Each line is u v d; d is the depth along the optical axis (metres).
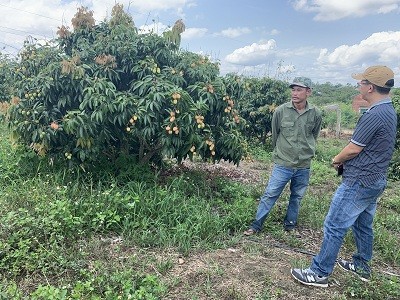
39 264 3.18
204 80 5.28
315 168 8.30
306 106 4.24
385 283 3.26
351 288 3.20
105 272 3.18
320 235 4.55
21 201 4.21
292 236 4.37
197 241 3.95
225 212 4.82
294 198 4.49
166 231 4.04
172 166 6.41
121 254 3.59
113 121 4.65
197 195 5.23
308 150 4.27
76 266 3.20
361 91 3.08
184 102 4.70
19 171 5.13
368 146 3.00
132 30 5.37
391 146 3.03
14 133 4.82
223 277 3.32
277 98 10.93
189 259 3.62
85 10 5.46
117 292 2.95
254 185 6.37
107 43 5.16
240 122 5.75
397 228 4.93
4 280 2.99
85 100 4.53
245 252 3.89
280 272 3.47
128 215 4.15
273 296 3.08
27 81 4.98
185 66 5.38
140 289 2.94
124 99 4.58
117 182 4.96
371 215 3.37
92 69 5.03
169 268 3.41
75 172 5.05
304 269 3.34
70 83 4.74
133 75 5.30
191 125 4.68
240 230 4.39
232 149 5.27
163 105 4.78
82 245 3.61
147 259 3.52
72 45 5.49
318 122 4.29
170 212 4.43
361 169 3.03
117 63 5.26
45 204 4.10
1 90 8.62
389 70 2.97
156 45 5.30
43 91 4.73
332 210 3.16
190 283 3.21
